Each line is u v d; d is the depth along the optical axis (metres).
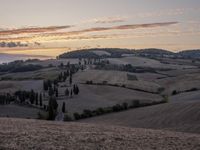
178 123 66.12
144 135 31.19
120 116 95.69
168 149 25.19
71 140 27.00
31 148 23.78
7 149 23.30
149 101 127.25
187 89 172.00
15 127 33.41
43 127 34.50
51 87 181.12
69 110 126.88
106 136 29.47
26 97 160.62
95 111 107.88
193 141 28.67
